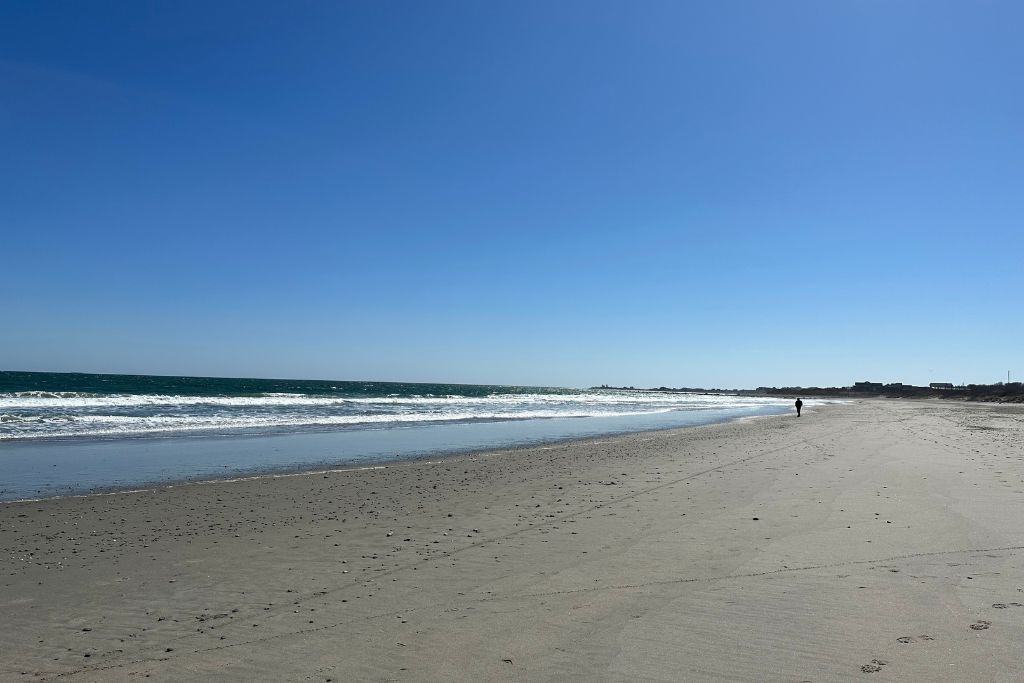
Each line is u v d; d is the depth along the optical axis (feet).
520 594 19.15
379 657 14.85
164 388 266.16
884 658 13.62
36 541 26.89
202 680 13.93
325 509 33.73
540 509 32.83
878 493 33.91
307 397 204.03
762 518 28.68
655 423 116.78
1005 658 13.30
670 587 19.24
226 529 29.01
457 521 30.22
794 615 16.46
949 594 17.49
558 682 13.19
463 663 14.35
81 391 212.43
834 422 111.14
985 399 290.35
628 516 30.32
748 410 193.77
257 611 18.28
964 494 32.81
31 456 55.67
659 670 13.55
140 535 27.91
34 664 14.94
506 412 145.69
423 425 101.40
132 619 17.84
